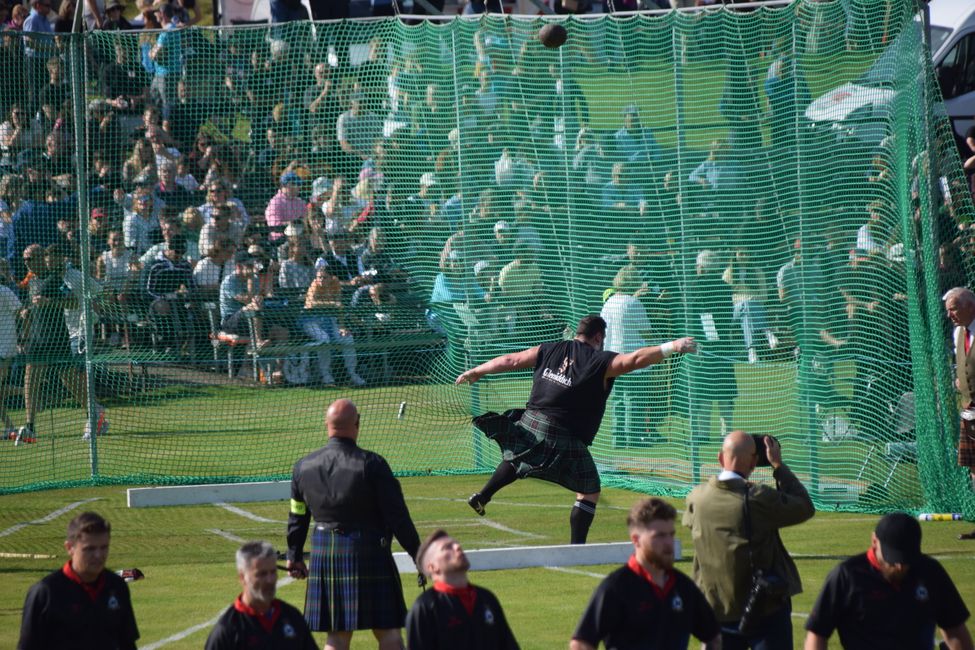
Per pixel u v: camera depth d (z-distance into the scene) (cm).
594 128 4622
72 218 5188
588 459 3347
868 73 3984
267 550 1806
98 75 5191
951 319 3769
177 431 5362
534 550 3266
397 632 2342
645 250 4528
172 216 5344
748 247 4294
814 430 4066
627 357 3306
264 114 5391
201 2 8162
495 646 1781
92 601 1861
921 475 3856
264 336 5406
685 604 1805
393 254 5275
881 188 3938
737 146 4288
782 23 4159
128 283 5275
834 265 4028
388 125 5181
